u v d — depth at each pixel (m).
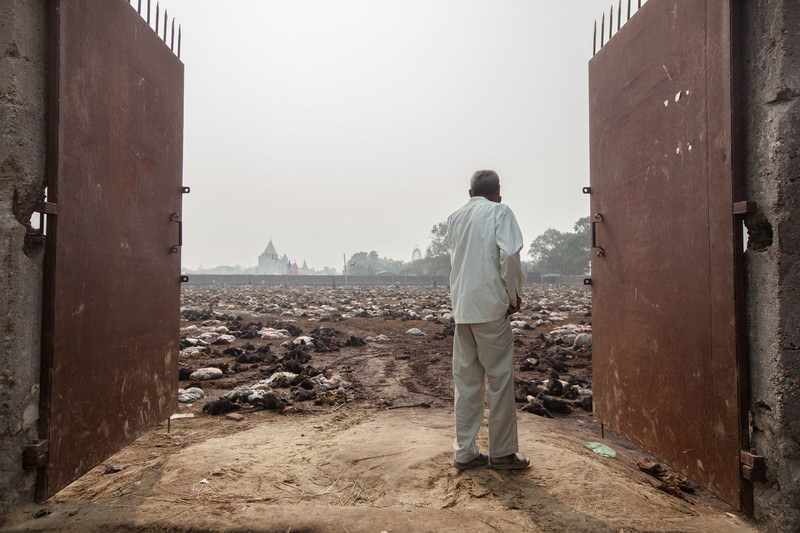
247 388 6.09
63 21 2.46
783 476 2.15
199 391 6.03
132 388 3.24
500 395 3.02
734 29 2.33
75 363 2.59
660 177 2.97
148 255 3.47
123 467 3.52
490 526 2.27
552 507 2.51
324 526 2.26
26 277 2.30
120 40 3.04
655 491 3.00
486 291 2.96
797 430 2.12
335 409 5.33
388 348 10.13
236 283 61.56
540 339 11.38
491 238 3.02
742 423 2.30
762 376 2.24
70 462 2.57
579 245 82.06
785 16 2.17
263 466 3.27
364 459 3.34
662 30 2.95
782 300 2.14
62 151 2.45
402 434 3.93
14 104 2.28
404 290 46.03
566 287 52.56
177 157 4.02
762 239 2.32
